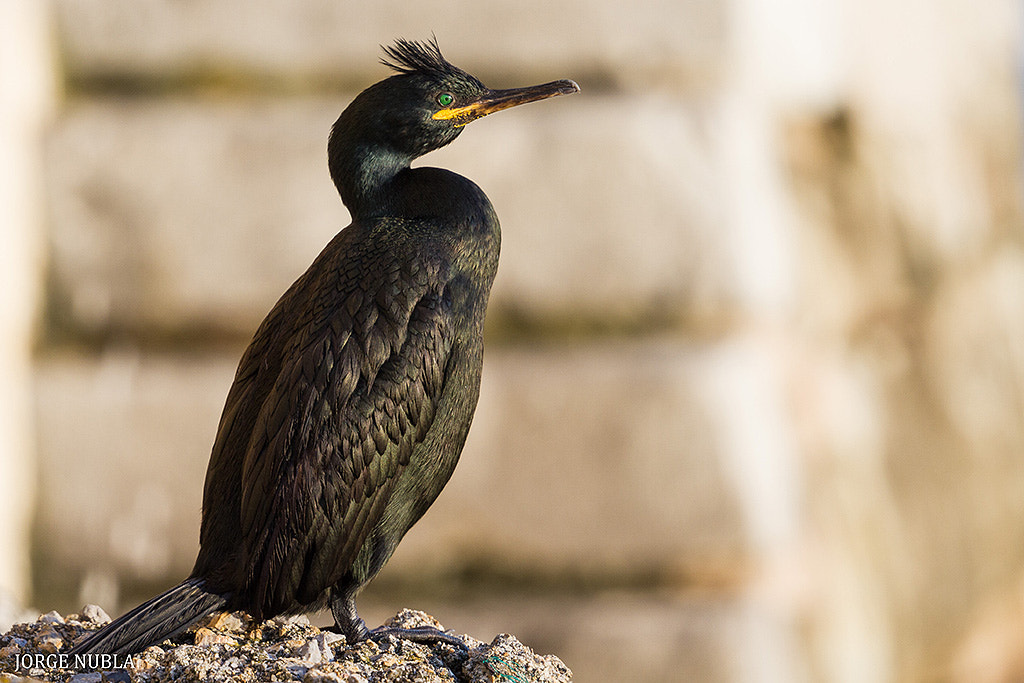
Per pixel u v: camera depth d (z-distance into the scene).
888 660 14.20
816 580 13.82
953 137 15.09
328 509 5.35
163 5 13.76
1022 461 14.68
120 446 13.12
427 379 5.55
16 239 13.02
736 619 12.98
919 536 14.45
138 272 13.31
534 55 13.57
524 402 12.90
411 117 6.08
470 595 13.09
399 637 5.77
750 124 13.98
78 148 13.34
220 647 5.37
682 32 13.53
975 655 14.45
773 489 13.19
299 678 4.96
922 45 15.05
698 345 13.26
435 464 5.81
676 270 13.19
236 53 13.76
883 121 14.91
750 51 14.04
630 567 13.04
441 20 13.60
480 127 13.18
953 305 14.91
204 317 13.34
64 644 5.63
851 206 14.81
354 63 13.80
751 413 13.11
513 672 5.62
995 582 14.45
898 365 14.77
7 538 12.73
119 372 13.26
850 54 14.87
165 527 13.13
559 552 13.00
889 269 14.82
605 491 12.91
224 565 5.45
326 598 5.65
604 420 12.88
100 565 13.14
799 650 13.59
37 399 13.13
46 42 13.64
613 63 13.59
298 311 5.82
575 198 13.13
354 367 5.39
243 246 13.26
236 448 5.64
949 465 14.59
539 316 13.29
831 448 14.33
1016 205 15.23
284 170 13.29
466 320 5.79
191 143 13.34
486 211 6.01
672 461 12.90
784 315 14.14
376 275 5.61
